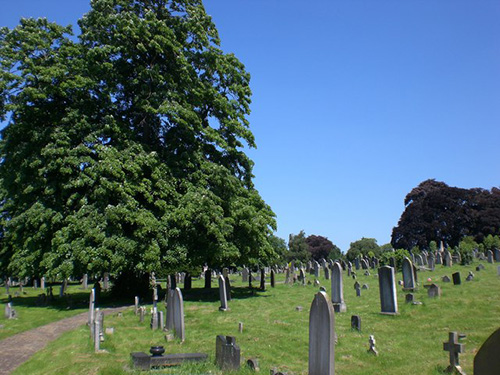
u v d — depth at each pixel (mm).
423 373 9422
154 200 24719
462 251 36188
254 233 26547
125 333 14992
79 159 23094
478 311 14969
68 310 21703
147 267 22500
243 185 29844
